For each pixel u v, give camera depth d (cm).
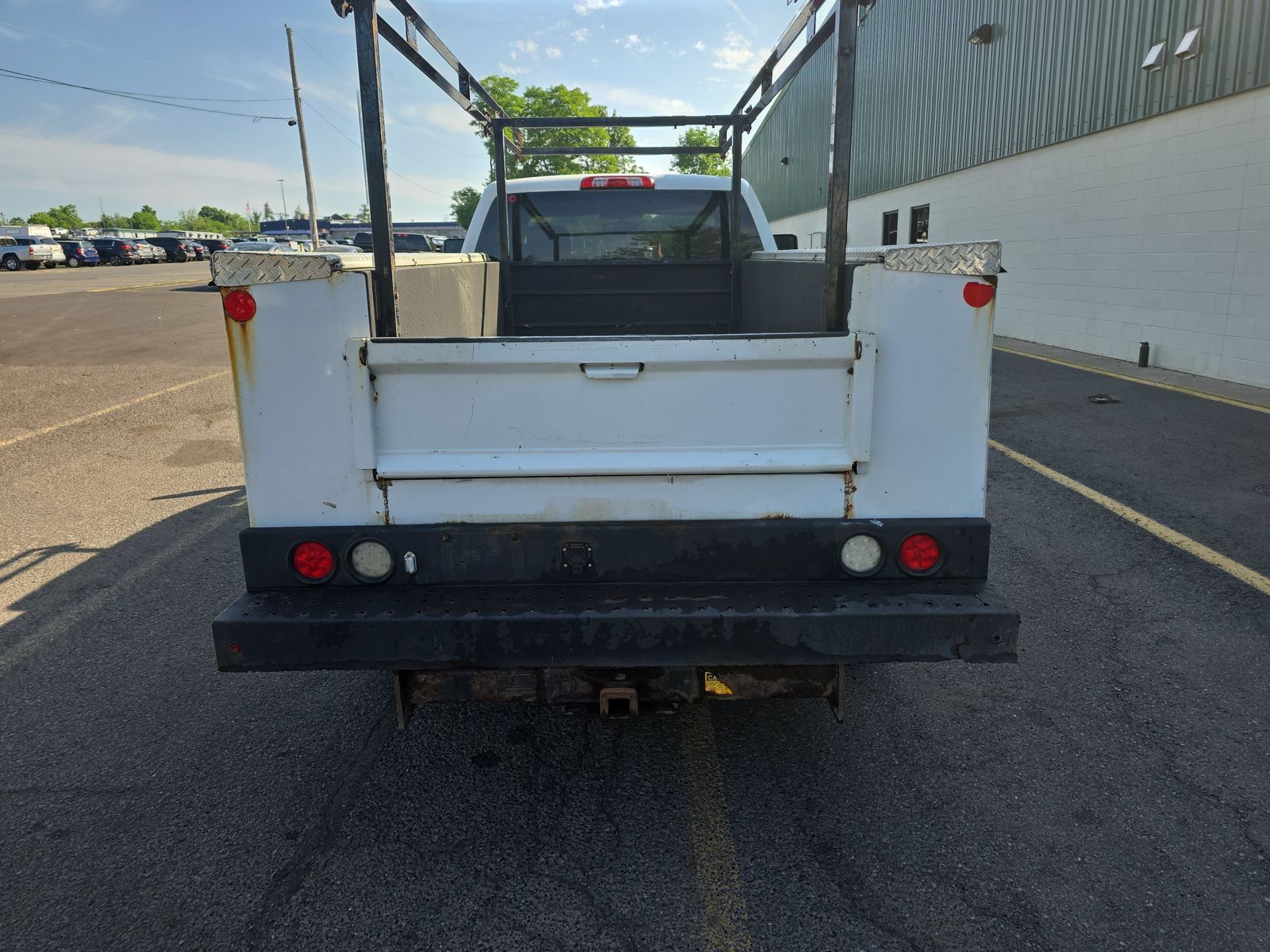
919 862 264
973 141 1645
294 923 242
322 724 349
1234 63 990
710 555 252
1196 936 233
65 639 427
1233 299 1021
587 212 536
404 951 231
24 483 698
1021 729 337
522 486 249
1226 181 1019
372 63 242
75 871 264
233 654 240
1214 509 582
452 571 252
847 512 254
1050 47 1369
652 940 235
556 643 239
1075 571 488
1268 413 860
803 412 248
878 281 239
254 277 238
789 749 328
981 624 240
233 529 586
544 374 243
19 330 1577
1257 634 411
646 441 248
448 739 338
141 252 4712
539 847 273
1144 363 1163
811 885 255
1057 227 1377
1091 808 289
